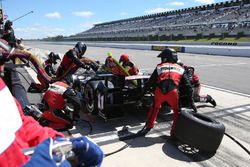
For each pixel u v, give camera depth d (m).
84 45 6.18
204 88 7.85
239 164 3.28
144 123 4.76
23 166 0.86
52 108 3.96
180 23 54.84
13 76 4.82
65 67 6.10
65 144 1.02
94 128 4.49
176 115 3.91
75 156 1.03
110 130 4.40
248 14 42.12
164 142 3.93
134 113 5.34
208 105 5.88
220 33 39.62
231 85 8.34
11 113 1.03
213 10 52.44
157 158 3.41
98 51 28.41
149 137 4.12
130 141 3.95
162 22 61.88
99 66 6.45
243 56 20.38
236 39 34.69
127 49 33.25
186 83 3.96
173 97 3.85
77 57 5.95
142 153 3.55
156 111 4.14
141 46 33.22
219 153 3.58
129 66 5.70
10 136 0.98
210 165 3.24
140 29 63.34
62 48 36.56
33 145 1.25
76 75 6.41
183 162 3.31
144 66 13.65
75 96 4.09
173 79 3.87
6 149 0.94
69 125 4.09
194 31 45.69
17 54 4.90
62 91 3.98
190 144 3.53
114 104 4.36
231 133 4.27
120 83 4.61
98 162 1.11
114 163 3.26
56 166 0.88
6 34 7.65
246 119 4.98
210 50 23.33
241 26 38.12
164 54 4.17
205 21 48.59
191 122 3.48
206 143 3.42
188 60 16.88
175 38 45.25
